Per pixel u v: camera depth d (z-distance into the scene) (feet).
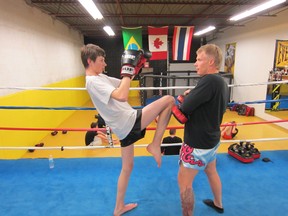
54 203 5.55
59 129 6.85
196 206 5.42
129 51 4.01
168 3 17.85
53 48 21.25
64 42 24.88
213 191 5.13
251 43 23.81
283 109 19.24
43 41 18.76
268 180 6.46
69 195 5.85
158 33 20.02
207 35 36.19
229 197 5.74
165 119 4.43
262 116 22.26
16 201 5.63
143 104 24.44
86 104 31.55
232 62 28.14
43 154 14.60
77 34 31.14
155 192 5.98
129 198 5.74
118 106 4.24
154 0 18.35
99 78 4.21
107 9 21.72
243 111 24.40
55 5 18.42
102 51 4.36
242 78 25.88
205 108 3.87
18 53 14.35
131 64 3.90
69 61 26.63
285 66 18.72
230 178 6.56
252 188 6.10
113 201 5.62
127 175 5.01
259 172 6.88
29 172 6.91
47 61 19.52
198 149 4.04
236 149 7.84
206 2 18.34
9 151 12.73
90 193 5.93
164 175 6.73
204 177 6.62
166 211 5.31
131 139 4.42
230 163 7.41
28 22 15.98
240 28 25.98
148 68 35.70
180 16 22.09
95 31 32.48
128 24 29.01
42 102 17.63
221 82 3.83
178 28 20.25
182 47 20.67
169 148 10.01
